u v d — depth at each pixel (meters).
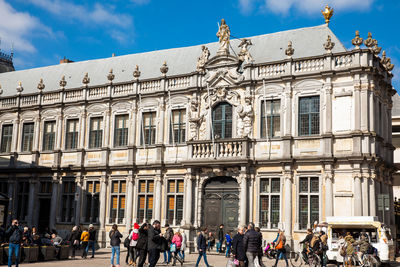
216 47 38.12
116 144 37.19
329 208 28.92
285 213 30.08
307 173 30.00
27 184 40.47
